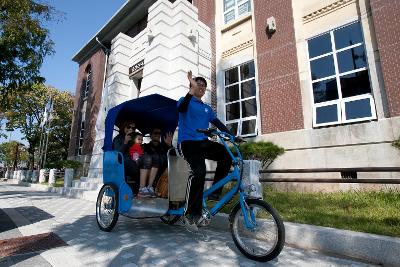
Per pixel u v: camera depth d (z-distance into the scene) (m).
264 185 7.84
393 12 6.69
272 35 9.25
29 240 3.85
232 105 10.44
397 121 6.23
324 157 7.25
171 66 10.19
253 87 9.87
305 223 3.95
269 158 7.75
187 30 10.45
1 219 5.53
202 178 3.54
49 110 22.19
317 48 8.30
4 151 49.97
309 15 8.62
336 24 7.95
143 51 12.88
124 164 4.57
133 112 5.27
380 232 3.27
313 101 8.02
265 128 8.78
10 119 26.94
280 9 9.23
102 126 12.93
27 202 8.54
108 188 4.75
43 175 18.02
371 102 6.87
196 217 3.52
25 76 10.40
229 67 10.80
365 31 7.25
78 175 18.09
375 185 6.21
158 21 10.52
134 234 4.25
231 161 3.66
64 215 6.07
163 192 4.16
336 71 7.74
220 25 11.56
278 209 4.86
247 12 10.72
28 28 9.94
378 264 2.97
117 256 3.16
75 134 21.17
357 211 4.39
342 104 7.40
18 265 2.83
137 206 4.21
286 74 8.63
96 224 5.04
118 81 13.31
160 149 4.82
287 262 3.02
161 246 3.57
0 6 9.41
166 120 5.34
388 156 6.26
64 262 2.93
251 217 3.25
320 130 7.45
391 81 6.47
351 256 3.18
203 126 3.82
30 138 27.41
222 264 2.93
